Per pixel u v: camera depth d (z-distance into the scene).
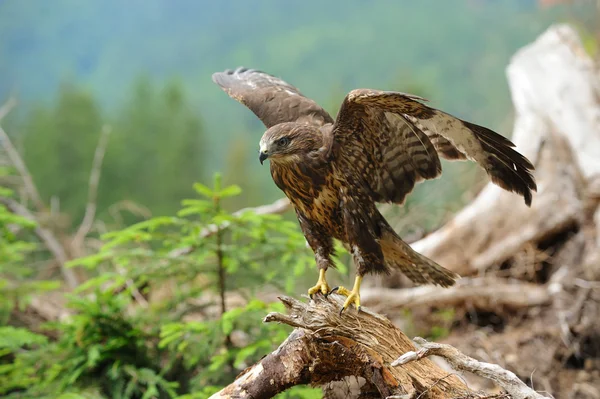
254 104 7.23
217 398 5.50
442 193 12.48
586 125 10.43
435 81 33.19
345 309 5.39
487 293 9.73
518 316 9.64
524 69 12.02
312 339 5.36
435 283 6.92
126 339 7.55
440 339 9.63
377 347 5.29
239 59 61.69
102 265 9.54
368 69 46.75
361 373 5.35
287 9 69.12
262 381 5.45
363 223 6.40
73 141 24.59
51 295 10.87
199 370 7.81
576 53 12.02
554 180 10.43
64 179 23.31
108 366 7.55
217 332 7.14
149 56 70.06
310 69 51.78
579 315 8.95
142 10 80.56
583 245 9.80
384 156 6.36
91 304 7.59
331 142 6.23
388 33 51.41
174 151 27.25
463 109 25.23
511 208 10.34
